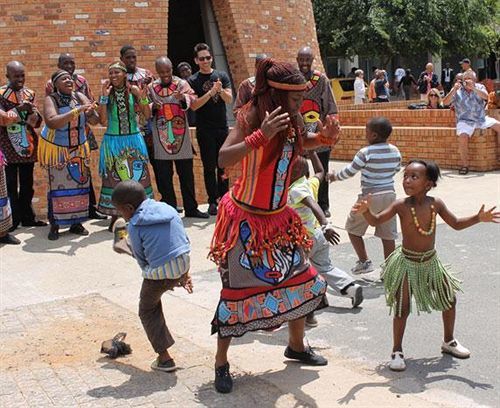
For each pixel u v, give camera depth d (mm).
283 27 15766
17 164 10180
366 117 17156
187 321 6480
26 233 10094
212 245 4902
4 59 13219
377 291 7184
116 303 7109
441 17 35219
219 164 4684
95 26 13609
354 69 37781
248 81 7203
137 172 9781
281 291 4883
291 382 5098
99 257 8797
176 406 4781
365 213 5352
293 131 4746
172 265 5137
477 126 13680
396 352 5328
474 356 5477
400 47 35125
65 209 9617
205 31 15539
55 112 9250
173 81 10297
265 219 4844
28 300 7297
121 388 5086
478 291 6945
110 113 9656
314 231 6453
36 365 5566
